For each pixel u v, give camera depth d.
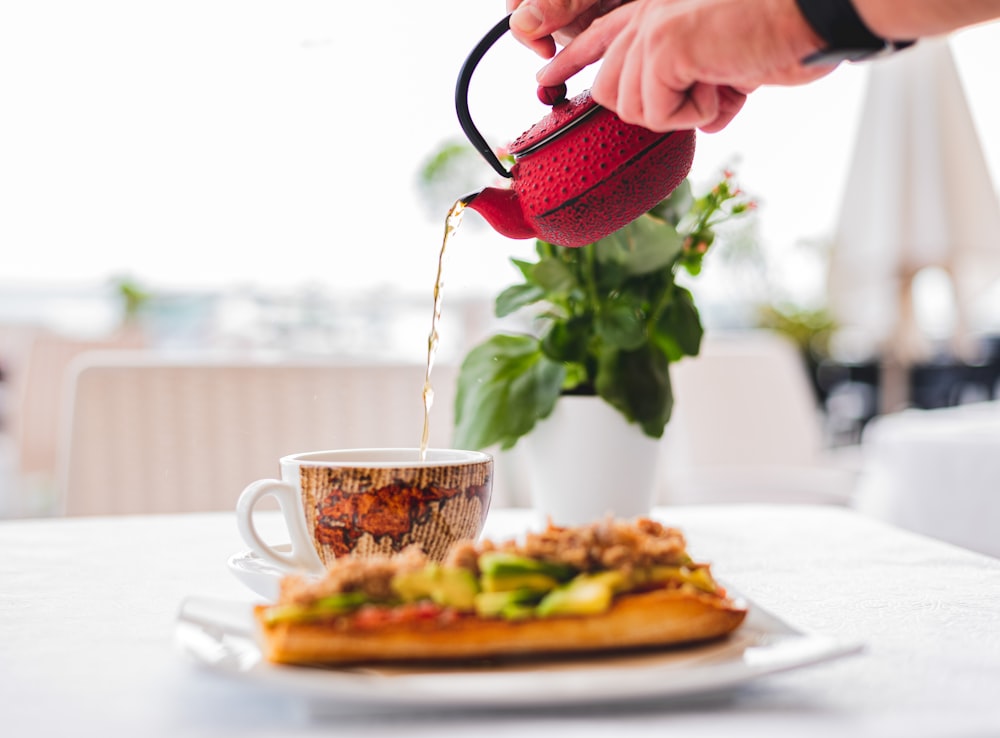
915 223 3.19
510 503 1.45
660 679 0.56
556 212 0.76
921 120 3.22
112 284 4.83
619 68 0.71
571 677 0.56
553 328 0.96
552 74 0.77
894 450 1.82
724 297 4.57
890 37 0.66
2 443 3.24
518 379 0.95
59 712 0.56
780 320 4.29
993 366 3.87
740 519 1.06
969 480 1.68
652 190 0.76
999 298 4.16
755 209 1.02
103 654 0.64
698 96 0.71
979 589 0.78
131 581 0.80
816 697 0.58
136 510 1.31
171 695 0.58
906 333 3.42
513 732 0.53
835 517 1.07
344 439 1.41
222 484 1.35
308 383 1.41
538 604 0.59
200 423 1.35
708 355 2.07
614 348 0.94
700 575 0.63
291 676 0.56
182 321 4.95
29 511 2.58
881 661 0.63
